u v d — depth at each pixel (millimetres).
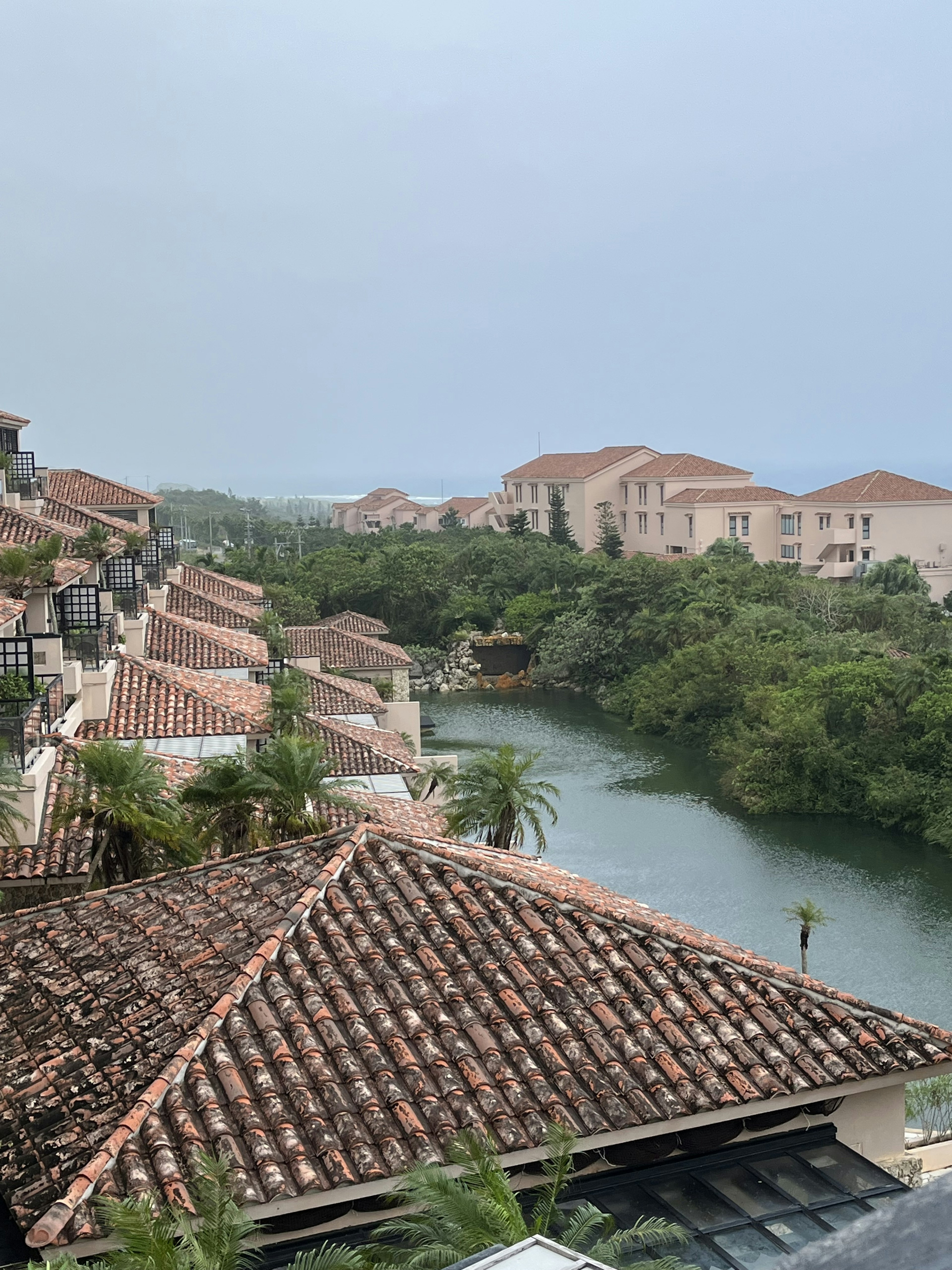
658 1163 13352
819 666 81562
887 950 47594
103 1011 14422
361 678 71562
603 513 156375
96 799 23328
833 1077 13500
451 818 36281
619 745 86312
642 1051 13555
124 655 35438
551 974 14500
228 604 55781
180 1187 11078
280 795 26812
